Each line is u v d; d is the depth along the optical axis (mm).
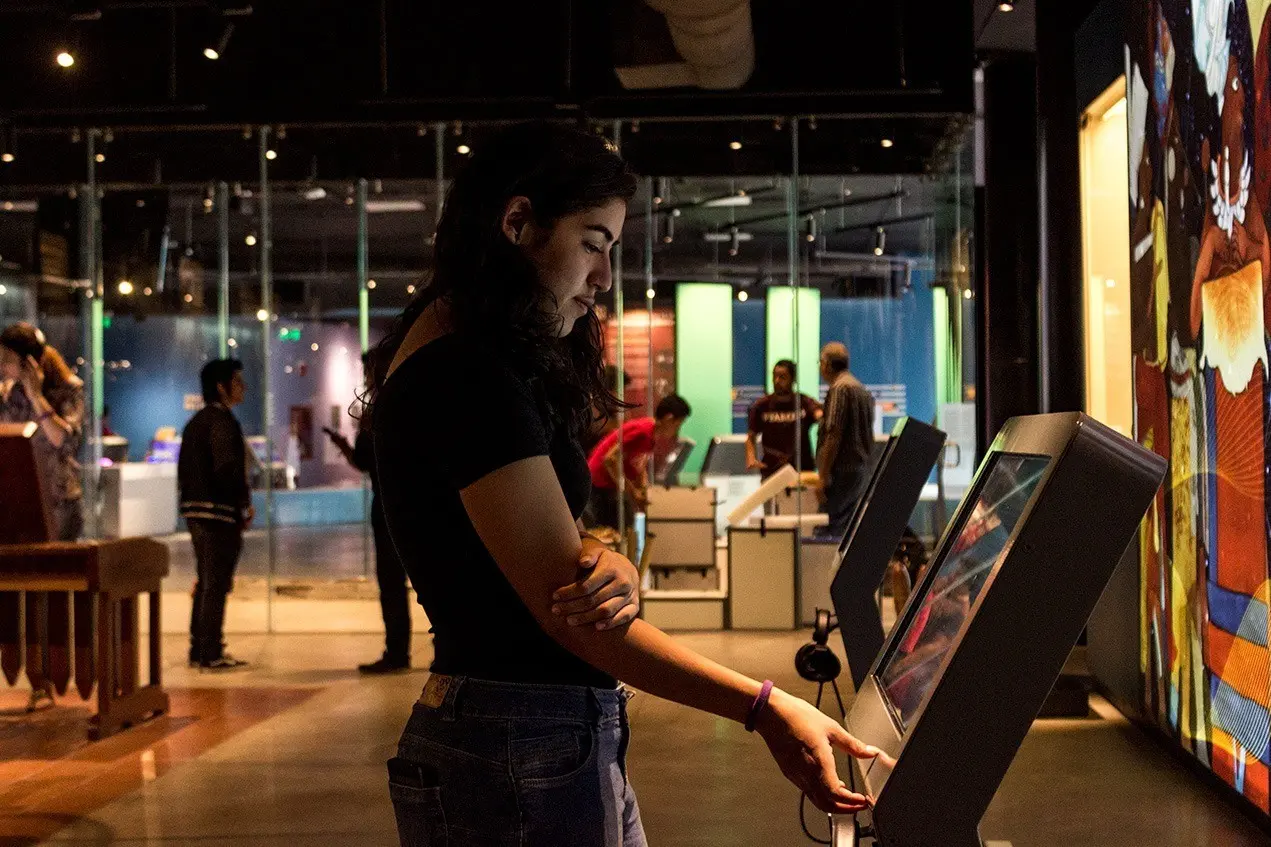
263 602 9141
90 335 9305
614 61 7574
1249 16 3588
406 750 1321
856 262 8484
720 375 8727
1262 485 3576
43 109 7988
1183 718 4504
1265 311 3486
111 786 4594
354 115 7875
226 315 9328
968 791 1036
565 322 1349
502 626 1257
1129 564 5316
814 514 8422
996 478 1364
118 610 5598
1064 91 6895
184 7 7902
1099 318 7059
